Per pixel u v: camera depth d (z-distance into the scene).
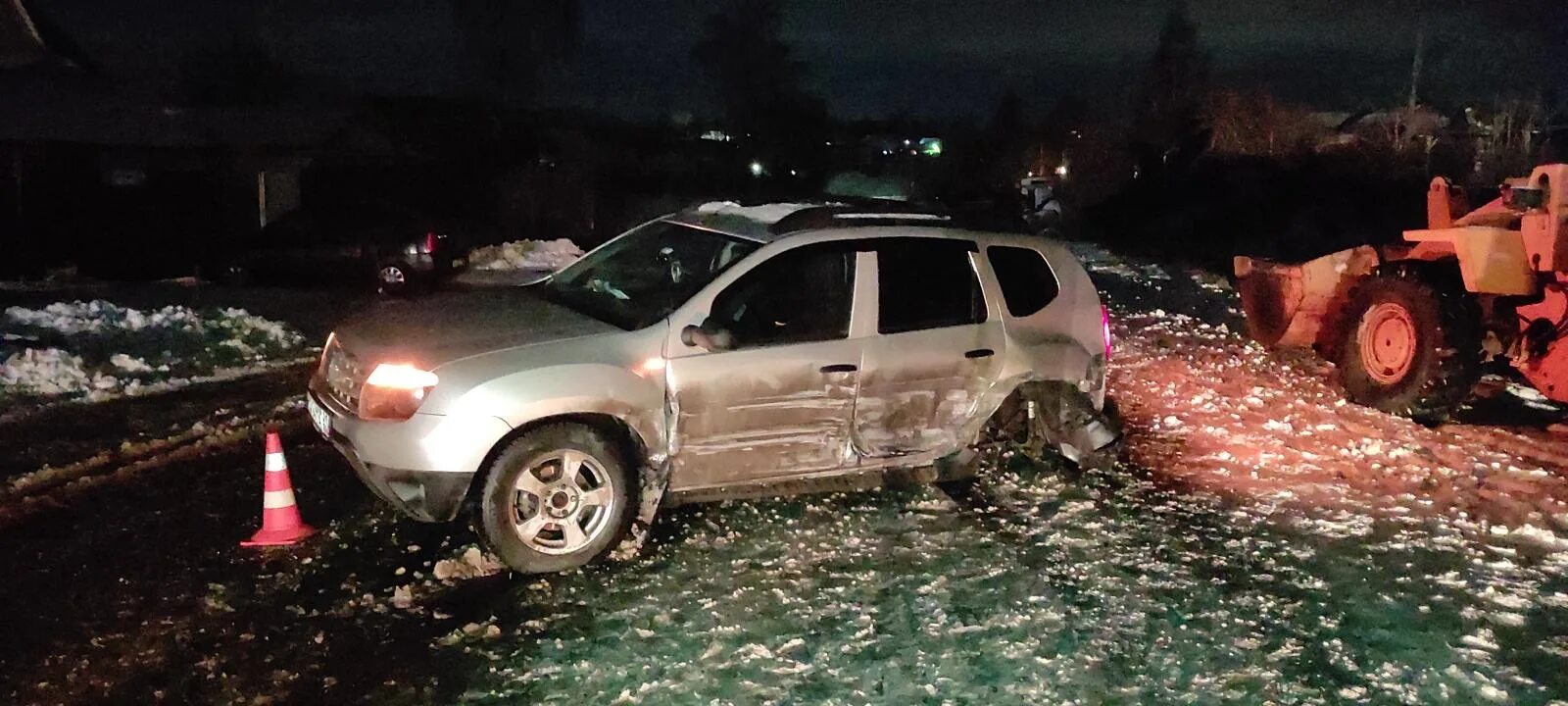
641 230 7.27
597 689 4.54
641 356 5.70
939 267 6.58
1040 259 6.98
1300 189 25.78
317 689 4.50
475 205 28.23
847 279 6.29
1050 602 5.48
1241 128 35.50
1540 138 31.55
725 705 4.45
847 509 6.70
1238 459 7.98
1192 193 29.39
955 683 4.67
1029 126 50.19
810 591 5.52
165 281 17.84
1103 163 38.72
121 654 4.73
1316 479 7.54
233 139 26.53
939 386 6.46
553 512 5.60
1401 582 5.82
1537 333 8.77
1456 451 8.26
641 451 5.81
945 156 52.62
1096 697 4.60
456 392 5.35
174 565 5.64
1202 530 6.51
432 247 16.67
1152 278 20.00
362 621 5.09
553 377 5.46
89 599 5.23
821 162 51.94
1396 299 9.19
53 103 24.67
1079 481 7.31
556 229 28.98
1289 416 9.23
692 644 4.94
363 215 18.09
